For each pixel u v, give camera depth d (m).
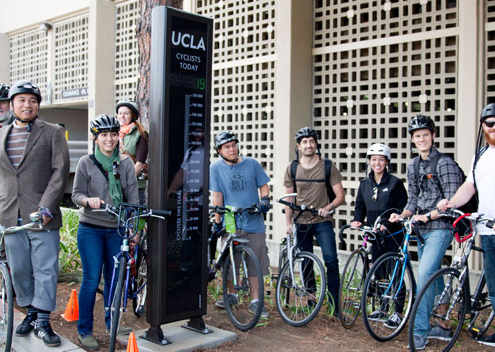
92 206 3.89
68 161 4.20
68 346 4.04
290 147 6.92
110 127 4.06
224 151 4.93
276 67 7.06
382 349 4.21
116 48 10.13
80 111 13.52
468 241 4.18
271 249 7.14
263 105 7.45
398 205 4.77
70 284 5.89
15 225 4.12
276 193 7.14
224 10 7.84
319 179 4.97
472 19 5.63
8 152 4.15
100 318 4.86
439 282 4.13
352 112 6.77
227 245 4.88
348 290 4.77
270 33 7.25
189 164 4.19
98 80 9.92
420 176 4.42
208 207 4.35
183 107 4.12
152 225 4.09
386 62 6.37
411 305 4.54
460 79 5.74
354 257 5.41
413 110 6.29
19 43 12.71
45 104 11.88
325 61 6.98
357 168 6.66
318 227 5.02
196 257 4.28
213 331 4.43
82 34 10.97
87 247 4.11
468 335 4.51
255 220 4.97
